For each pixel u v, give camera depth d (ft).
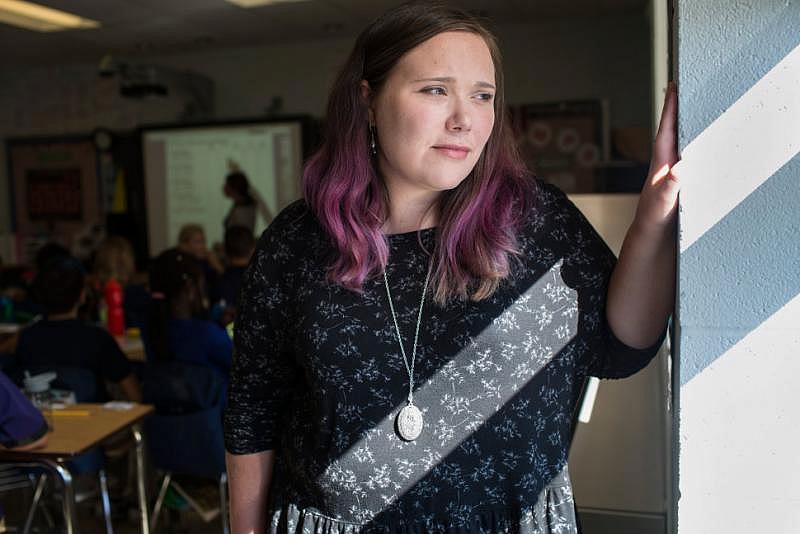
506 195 3.38
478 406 3.31
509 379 3.31
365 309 3.41
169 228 25.08
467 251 3.28
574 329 3.37
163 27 20.39
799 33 2.83
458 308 3.33
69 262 10.41
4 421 7.07
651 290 3.24
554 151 21.29
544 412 3.35
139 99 23.97
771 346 2.96
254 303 3.66
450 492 3.34
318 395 3.44
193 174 24.66
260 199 23.04
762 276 2.94
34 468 8.77
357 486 3.40
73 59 24.61
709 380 3.03
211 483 10.14
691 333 3.03
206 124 24.17
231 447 3.90
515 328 3.30
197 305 9.55
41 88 26.00
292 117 23.54
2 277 18.45
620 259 3.28
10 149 26.50
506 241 3.27
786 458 2.99
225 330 10.26
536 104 21.35
